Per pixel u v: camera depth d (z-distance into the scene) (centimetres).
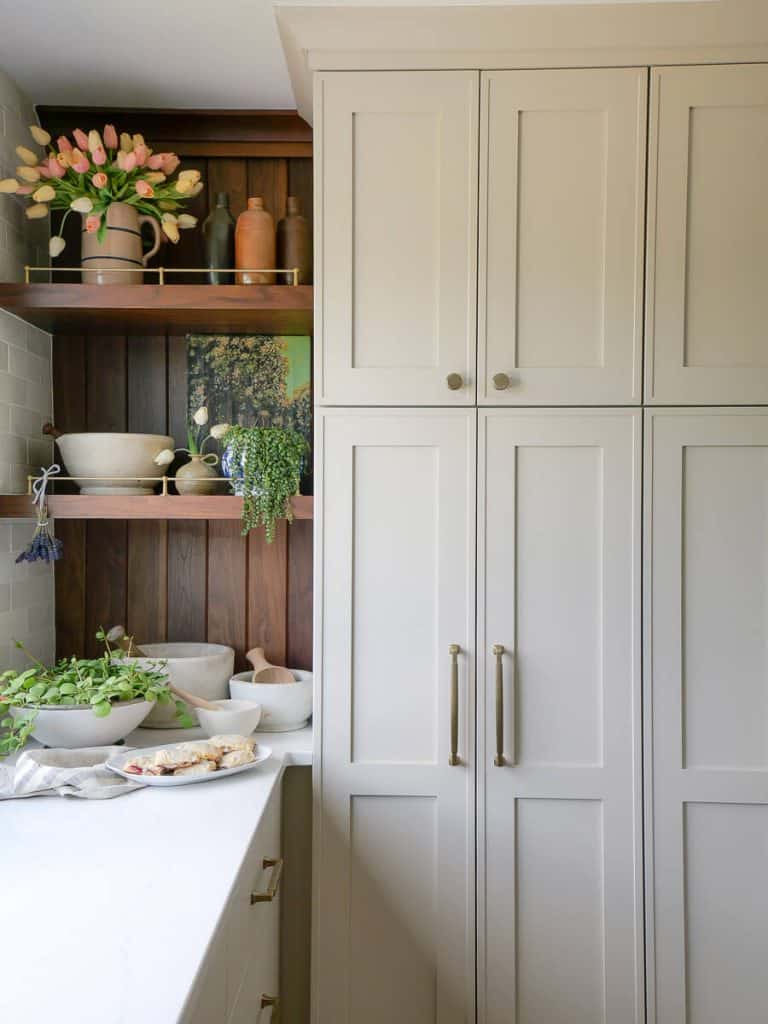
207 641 195
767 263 151
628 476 151
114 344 193
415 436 153
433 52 150
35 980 76
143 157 163
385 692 153
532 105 151
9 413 168
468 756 152
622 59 150
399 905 152
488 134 151
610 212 151
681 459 151
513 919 151
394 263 153
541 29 146
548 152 152
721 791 150
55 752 142
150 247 187
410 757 153
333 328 153
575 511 152
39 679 156
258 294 164
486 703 152
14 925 88
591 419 151
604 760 151
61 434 192
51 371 192
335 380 153
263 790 136
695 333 152
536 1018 151
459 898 151
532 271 152
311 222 193
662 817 150
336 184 152
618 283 151
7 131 170
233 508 166
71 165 162
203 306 164
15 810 126
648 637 151
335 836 153
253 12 149
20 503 162
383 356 153
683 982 150
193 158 193
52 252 167
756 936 150
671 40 147
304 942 160
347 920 153
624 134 150
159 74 172
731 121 151
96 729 148
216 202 193
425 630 153
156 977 77
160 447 174
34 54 163
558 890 151
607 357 151
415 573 153
